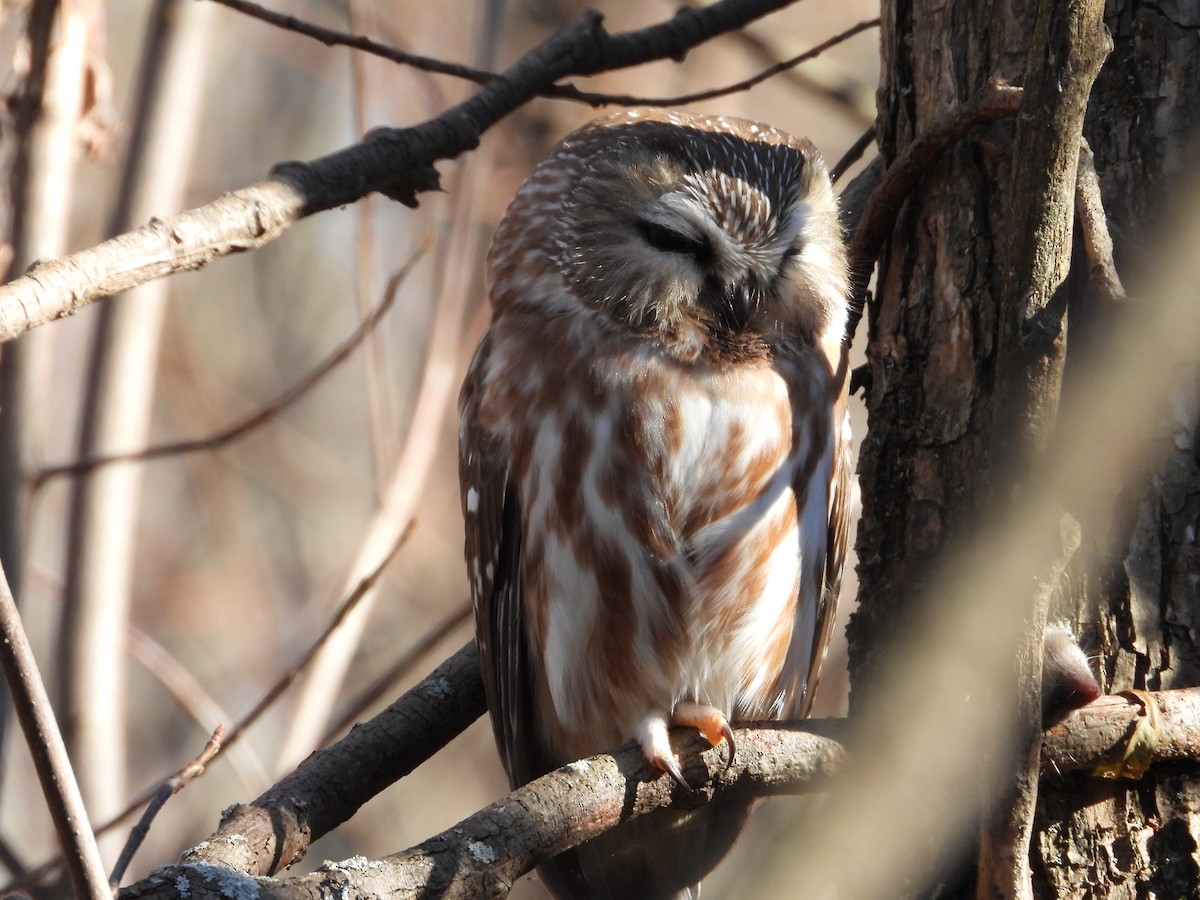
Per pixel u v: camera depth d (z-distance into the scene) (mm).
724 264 7438
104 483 9961
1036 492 5215
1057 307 5199
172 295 16109
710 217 7480
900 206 6461
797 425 7527
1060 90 5086
